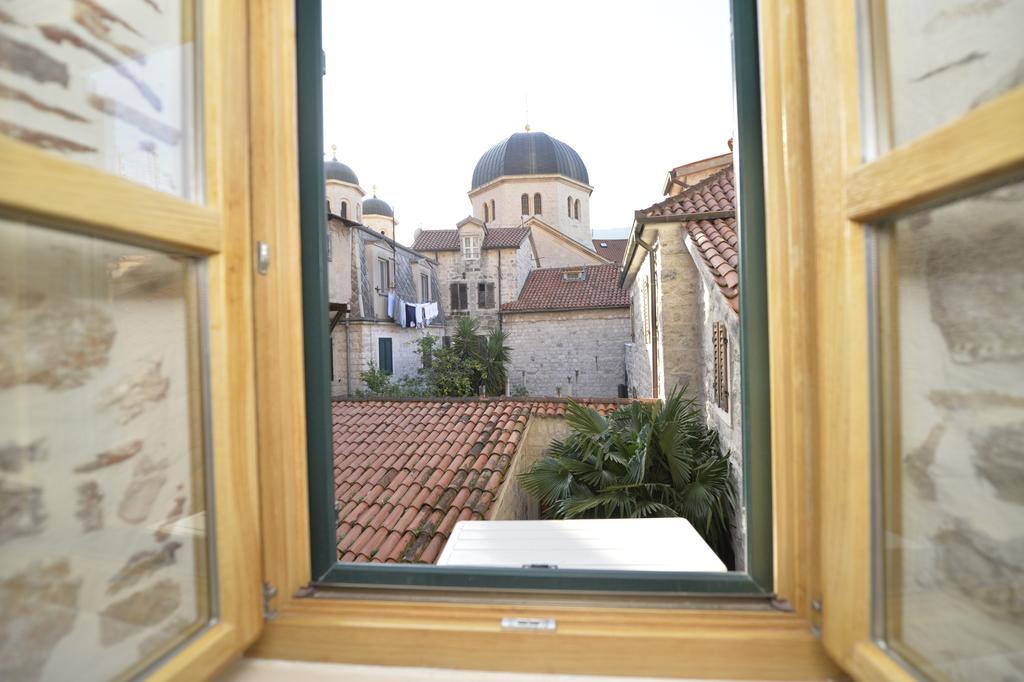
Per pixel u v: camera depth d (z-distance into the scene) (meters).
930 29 0.69
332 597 1.05
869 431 0.78
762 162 1.00
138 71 0.82
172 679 0.77
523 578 1.04
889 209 0.70
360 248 18.95
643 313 12.88
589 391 22.12
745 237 1.01
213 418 0.89
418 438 8.16
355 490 6.56
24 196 0.57
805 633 0.91
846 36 0.78
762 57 0.97
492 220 39.22
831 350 0.81
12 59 0.64
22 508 0.63
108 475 0.74
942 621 0.70
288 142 1.06
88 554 0.71
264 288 1.02
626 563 1.77
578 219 40.09
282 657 1.00
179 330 0.87
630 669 0.93
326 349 1.12
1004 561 0.61
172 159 0.88
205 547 0.90
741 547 5.29
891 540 0.78
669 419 5.98
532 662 0.95
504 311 22.88
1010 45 0.59
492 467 6.84
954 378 0.67
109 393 0.75
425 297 23.81
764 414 1.01
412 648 0.98
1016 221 0.58
